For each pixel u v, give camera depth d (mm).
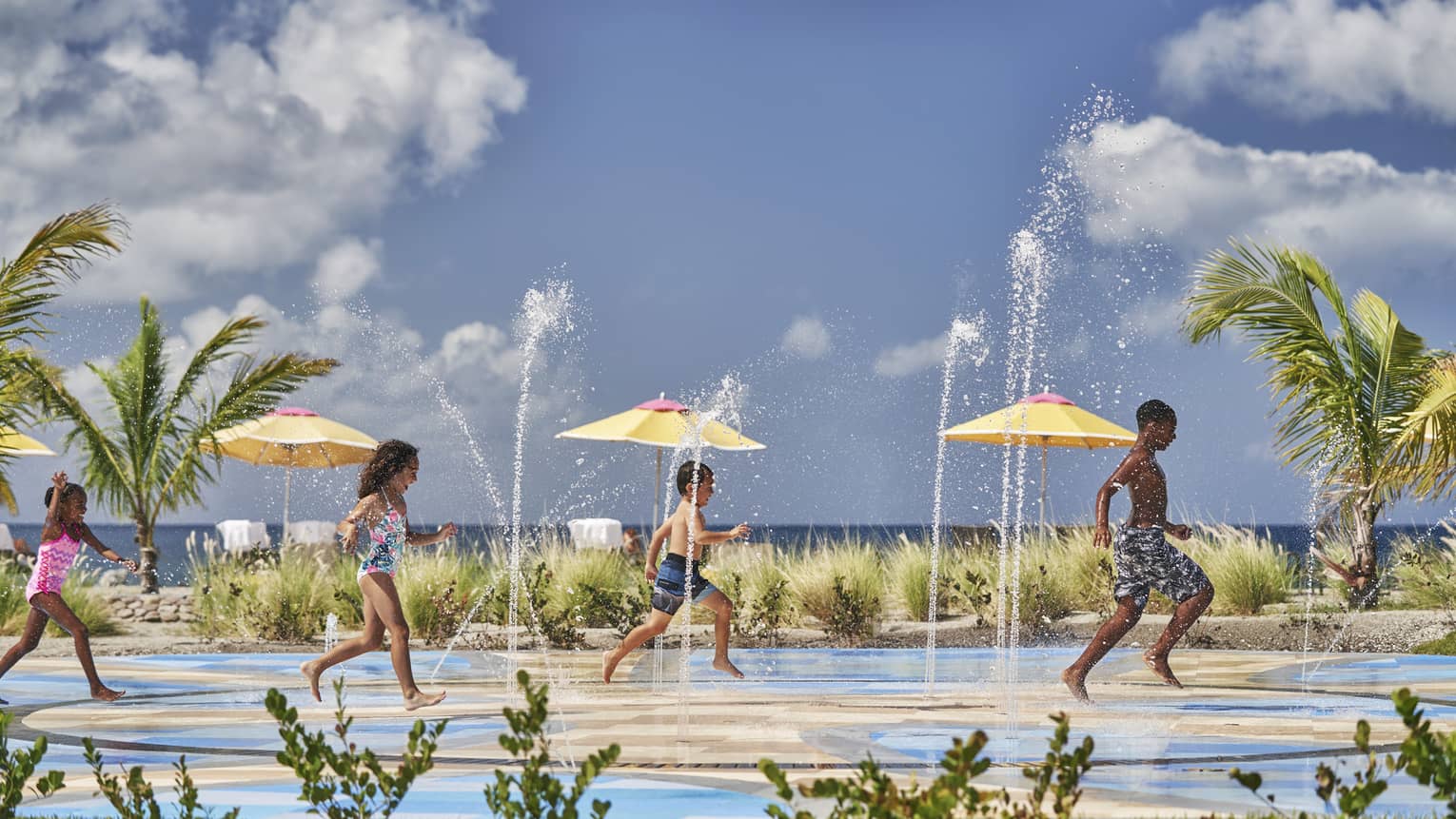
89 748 4410
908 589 15711
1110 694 9688
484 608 15633
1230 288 16094
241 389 19016
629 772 6426
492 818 5301
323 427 19891
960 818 4434
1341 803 3566
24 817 5340
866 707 9094
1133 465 9078
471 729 8102
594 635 14891
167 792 5984
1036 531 16422
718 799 5723
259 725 8414
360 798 3965
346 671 12062
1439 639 12930
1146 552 9109
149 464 18484
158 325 18906
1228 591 15242
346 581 16062
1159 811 5324
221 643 14695
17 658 10000
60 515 9977
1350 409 15461
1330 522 15969
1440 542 16016
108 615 16516
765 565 16047
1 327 15406
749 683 10719
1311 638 13492
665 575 10336
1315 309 15938
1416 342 15555
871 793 3631
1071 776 3648
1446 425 14453
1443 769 3416
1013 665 11992
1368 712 8688
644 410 19094
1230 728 7918
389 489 8805
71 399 18078
